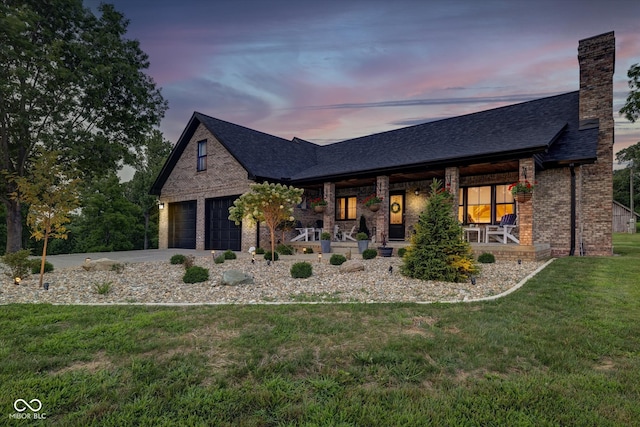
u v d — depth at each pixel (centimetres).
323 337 335
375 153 1445
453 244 661
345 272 778
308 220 1556
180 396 229
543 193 1126
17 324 380
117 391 235
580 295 502
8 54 1195
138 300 527
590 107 1095
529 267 814
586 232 1082
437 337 335
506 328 360
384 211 1188
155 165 2705
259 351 301
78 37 1470
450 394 232
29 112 1353
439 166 1084
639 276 658
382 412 212
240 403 221
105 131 1655
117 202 2348
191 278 665
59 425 197
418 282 651
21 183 644
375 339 329
